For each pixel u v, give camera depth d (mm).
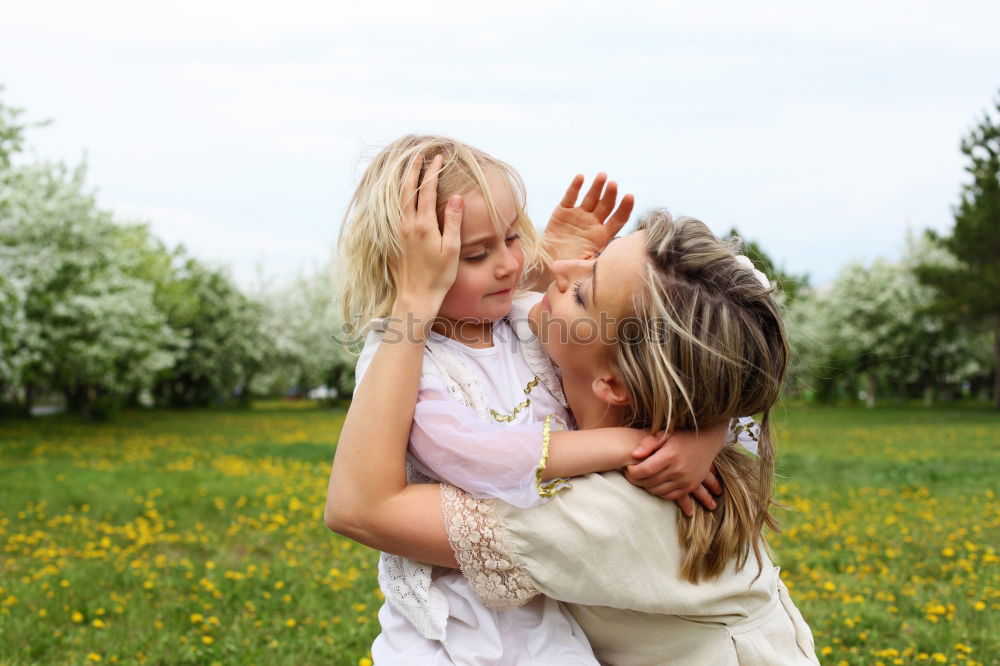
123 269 23750
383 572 1605
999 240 25172
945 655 3715
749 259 1629
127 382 23938
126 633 4211
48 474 10102
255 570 5441
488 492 1410
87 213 18188
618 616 1528
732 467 1565
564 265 1536
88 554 5965
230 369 35344
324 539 6637
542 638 1498
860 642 4000
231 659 3770
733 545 1486
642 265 1438
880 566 5477
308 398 47375
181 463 12570
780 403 1614
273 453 14414
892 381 36719
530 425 1466
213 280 34750
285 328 35875
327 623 4297
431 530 1416
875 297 33406
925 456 13047
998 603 4535
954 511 7648
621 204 1938
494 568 1424
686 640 1509
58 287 17656
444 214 1485
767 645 1539
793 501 8086
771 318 1446
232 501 8320
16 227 15906
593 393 1577
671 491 1422
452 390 1553
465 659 1444
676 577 1441
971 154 25984
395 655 1523
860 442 16266
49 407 39031
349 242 1632
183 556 6176
